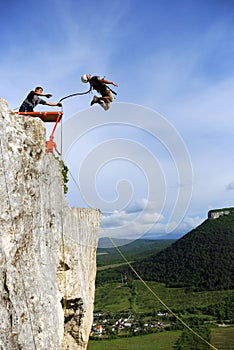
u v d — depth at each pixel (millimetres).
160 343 91875
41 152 12688
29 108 14336
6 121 10883
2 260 9820
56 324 12469
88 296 18109
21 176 11164
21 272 10633
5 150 10555
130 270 167625
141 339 96875
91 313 19062
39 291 11500
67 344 16875
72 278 15961
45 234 12961
